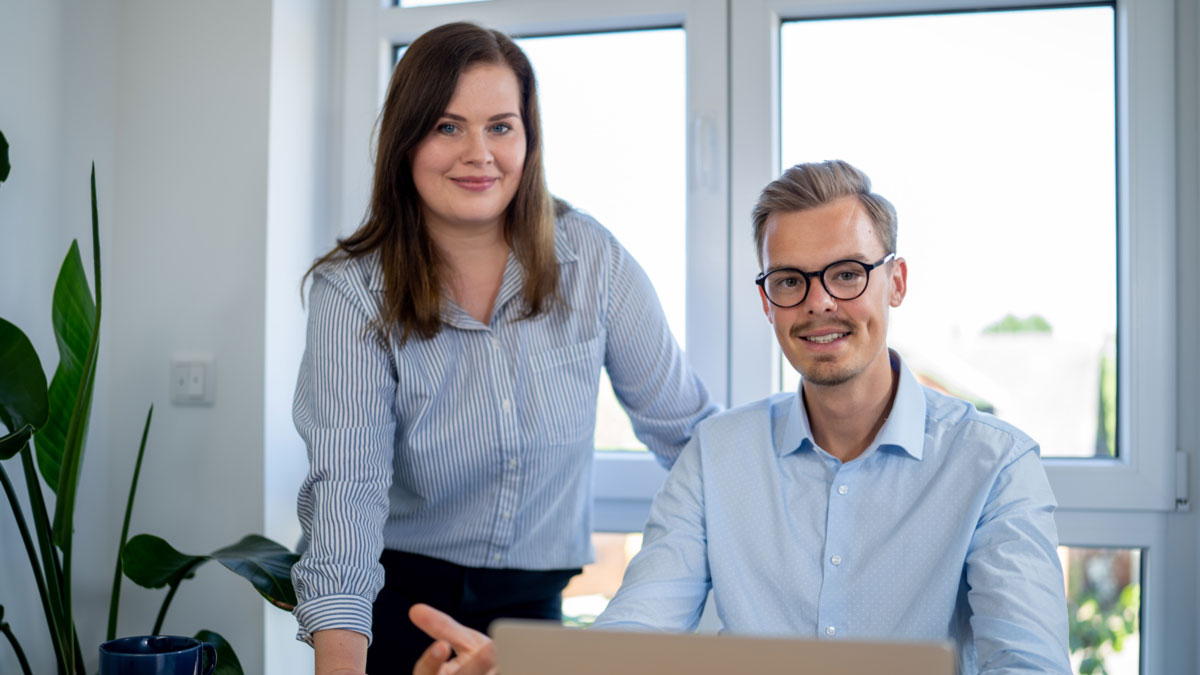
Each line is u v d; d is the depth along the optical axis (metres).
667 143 2.01
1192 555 1.81
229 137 1.97
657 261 2.01
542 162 1.58
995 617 1.18
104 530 2.01
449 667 0.93
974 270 1.89
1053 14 1.87
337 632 1.31
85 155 1.98
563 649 0.74
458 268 1.59
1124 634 1.86
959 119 1.90
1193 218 1.80
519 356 1.57
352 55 2.12
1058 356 1.86
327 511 1.40
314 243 2.08
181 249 1.99
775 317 1.35
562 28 2.04
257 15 1.96
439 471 1.56
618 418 2.04
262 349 1.93
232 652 1.74
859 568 1.35
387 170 1.51
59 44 1.92
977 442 1.35
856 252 1.31
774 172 1.94
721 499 1.43
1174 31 1.80
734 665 0.71
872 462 1.38
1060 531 1.85
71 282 1.77
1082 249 1.86
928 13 1.90
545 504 1.62
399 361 1.51
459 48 1.47
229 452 1.95
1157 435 1.80
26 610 1.87
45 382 1.63
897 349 1.91
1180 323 1.81
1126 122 1.81
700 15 1.96
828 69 1.94
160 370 1.99
